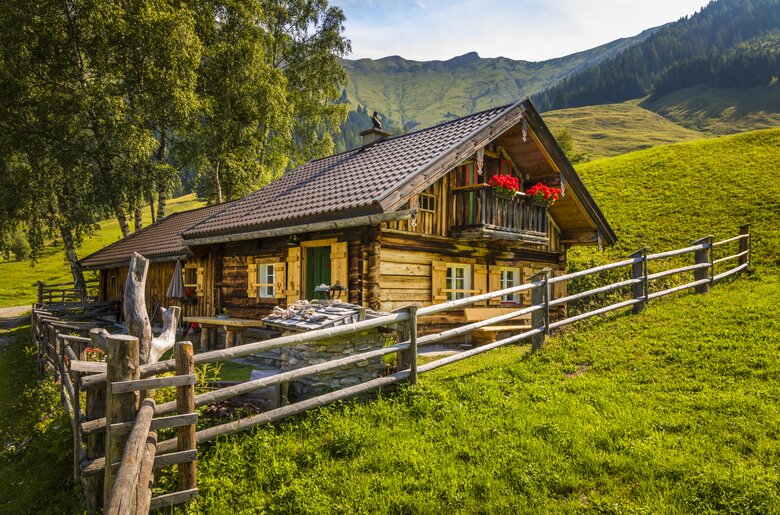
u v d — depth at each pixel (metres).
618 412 5.60
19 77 19.11
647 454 4.59
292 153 30.34
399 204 9.03
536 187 12.46
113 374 4.12
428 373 7.69
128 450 3.38
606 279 17.47
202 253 14.49
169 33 20.48
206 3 24.27
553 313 15.00
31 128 20.09
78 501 4.93
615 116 146.38
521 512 3.92
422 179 9.43
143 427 3.79
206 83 25.19
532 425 5.36
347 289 10.23
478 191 11.24
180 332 15.13
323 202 10.42
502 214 11.72
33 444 6.56
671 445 4.77
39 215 23.12
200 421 5.45
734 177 22.98
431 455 4.86
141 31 19.91
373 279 9.86
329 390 6.27
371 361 6.79
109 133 19.59
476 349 7.71
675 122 143.62
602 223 14.40
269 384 5.28
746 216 18.94
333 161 14.85
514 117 11.38
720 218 19.56
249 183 26.59
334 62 29.25
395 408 6.01
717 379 6.43
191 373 4.57
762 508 3.72
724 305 9.98
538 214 12.90
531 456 4.73
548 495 4.19
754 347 7.37
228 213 14.01
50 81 20.12
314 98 30.19
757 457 4.46
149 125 21.66
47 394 8.66
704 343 7.80
